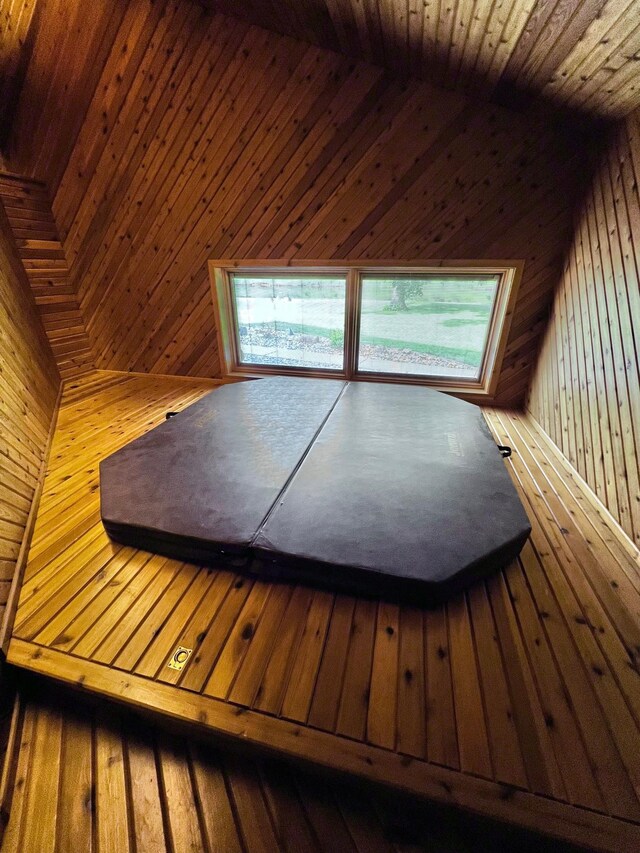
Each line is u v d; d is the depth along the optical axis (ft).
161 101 8.86
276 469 5.64
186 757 3.15
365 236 8.95
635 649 3.49
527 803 2.49
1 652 3.45
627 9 3.84
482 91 6.89
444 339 9.94
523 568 4.44
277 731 2.89
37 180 10.37
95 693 3.25
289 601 3.99
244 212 9.48
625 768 2.66
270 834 2.71
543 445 7.65
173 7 7.91
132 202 10.14
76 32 8.43
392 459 5.90
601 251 6.23
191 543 4.41
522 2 4.30
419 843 2.69
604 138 6.44
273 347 11.39
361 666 3.33
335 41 7.13
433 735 2.84
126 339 12.08
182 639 3.59
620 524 5.08
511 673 3.27
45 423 8.18
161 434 6.84
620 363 5.39
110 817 2.79
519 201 7.86
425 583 3.73
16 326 8.57
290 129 8.44
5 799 2.86
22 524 5.01
